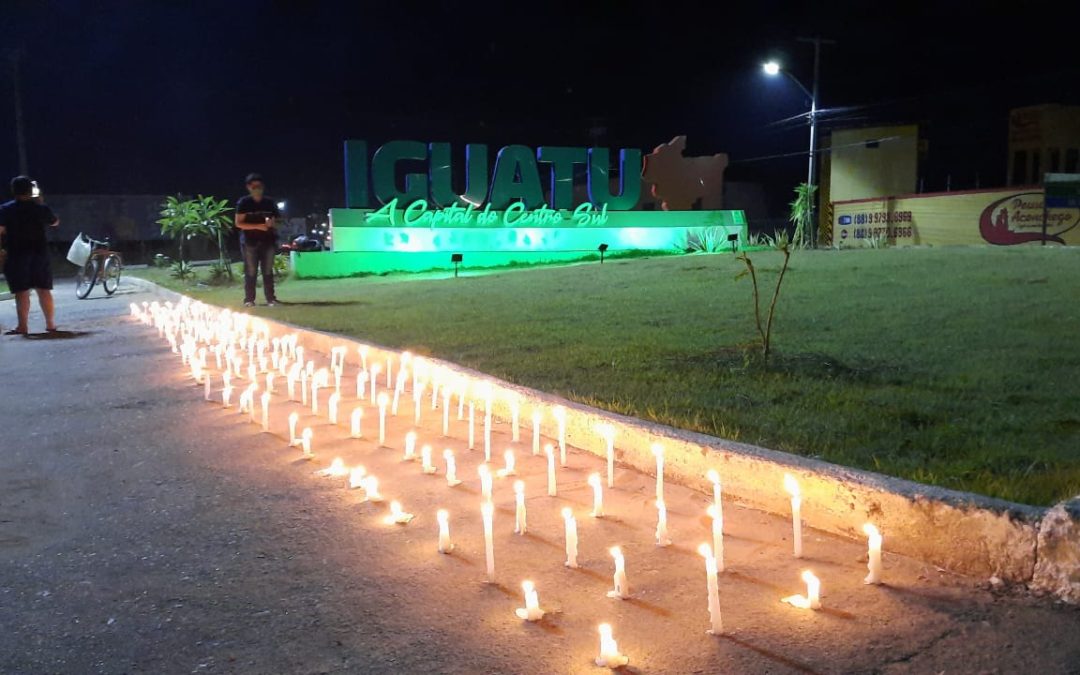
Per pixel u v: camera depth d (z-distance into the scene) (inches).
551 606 138.0
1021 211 1016.9
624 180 1093.8
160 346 442.6
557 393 259.3
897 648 119.7
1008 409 220.7
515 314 467.8
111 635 133.6
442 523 161.5
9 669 124.0
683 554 156.3
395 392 287.6
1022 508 136.9
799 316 400.8
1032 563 132.6
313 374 304.0
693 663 118.9
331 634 131.6
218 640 131.0
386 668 121.1
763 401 239.9
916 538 147.4
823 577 143.7
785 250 293.4
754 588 141.1
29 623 138.4
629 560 154.8
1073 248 723.4
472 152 1010.1
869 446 192.1
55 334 497.0
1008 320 358.9
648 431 204.2
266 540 171.9
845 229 1219.2
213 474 217.9
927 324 359.6
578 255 1040.2
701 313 433.1
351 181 968.3
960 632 122.7
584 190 1654.8
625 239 1072.8
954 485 161.9
